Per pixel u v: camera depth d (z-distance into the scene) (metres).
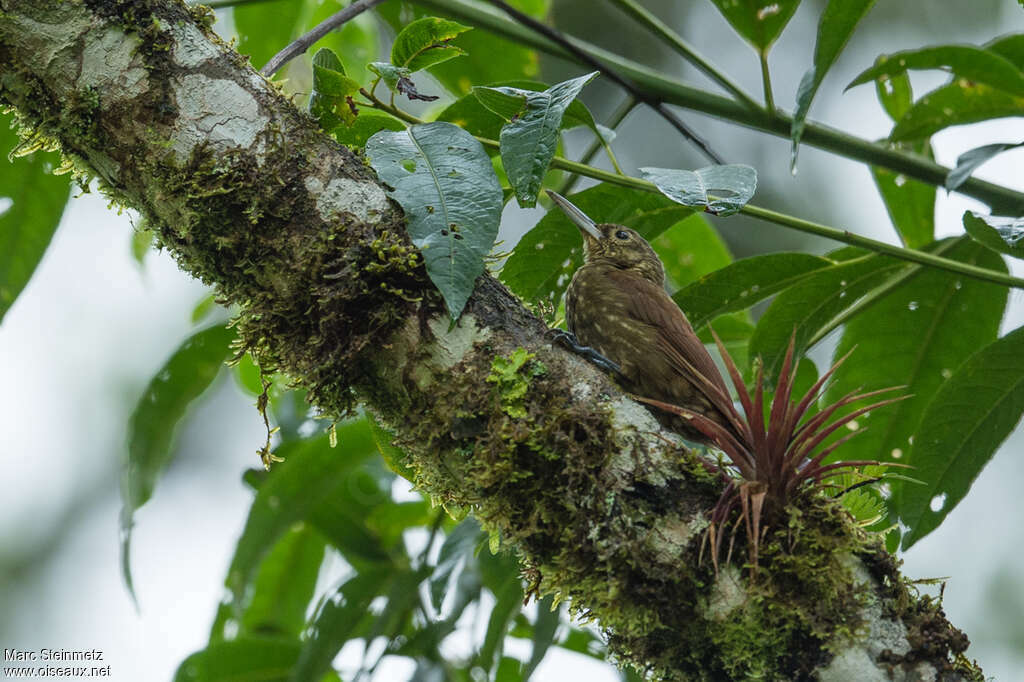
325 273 5.37
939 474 7.54
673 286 10.20
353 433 8.27
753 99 8.05
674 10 18.95
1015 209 7.86
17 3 5.45
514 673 9.17
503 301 5.52
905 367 8.48
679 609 5.02
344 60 11.05
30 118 5.63
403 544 9.09
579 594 5.18
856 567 5.05
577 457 5.15
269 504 8.42
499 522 5.27
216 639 9.80
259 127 5.48
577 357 5.46
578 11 18.80
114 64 5.44
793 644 4.94
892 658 4.92
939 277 8.20
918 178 8.02
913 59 7.89
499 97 5.94
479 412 5.26
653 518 5.08
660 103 8.20
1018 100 8.03
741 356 9.48
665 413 8.98
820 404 8.59
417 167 5.48
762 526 5.06
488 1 8.36
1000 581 15.16
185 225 5.45
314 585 9.94
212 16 5.72
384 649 8.34
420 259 5.35
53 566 16.23
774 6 7.45
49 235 8.43
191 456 17.12
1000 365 7.32
